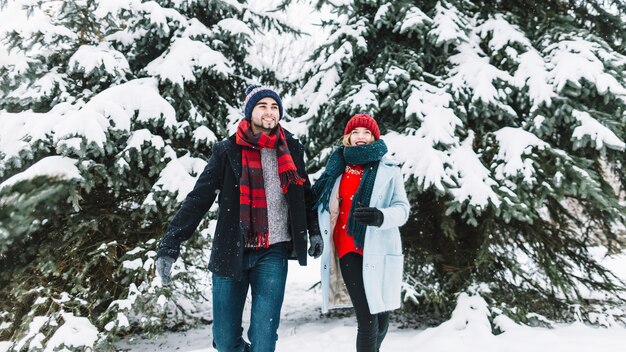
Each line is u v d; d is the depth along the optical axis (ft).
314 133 15.75
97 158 12.77
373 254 7.90
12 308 12.03
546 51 14.02
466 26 14.67
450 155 12.64
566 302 14.06
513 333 11.22
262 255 7.14
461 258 14.49
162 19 14.48
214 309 7.11
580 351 9.87
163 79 14.07
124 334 13.82
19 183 10.16
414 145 12.51
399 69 13.96
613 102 12.70
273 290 6.93
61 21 14.15
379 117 15.15
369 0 14.74
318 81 16.38
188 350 13.50
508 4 16.37
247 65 17.87
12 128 11.50
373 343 7.97
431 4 15.39
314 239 7.85
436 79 14.26
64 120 11.09
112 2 13.55
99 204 14.23
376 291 7.82
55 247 12.42
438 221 14.90
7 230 10.12
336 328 12.92
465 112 13.39
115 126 12.03
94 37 15.06
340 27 15.66
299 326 15.40
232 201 6.97
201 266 15.16
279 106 7.46
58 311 11.46
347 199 8.46
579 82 12.59
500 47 14.19
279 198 7.28
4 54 13.10
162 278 6.51
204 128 14.37
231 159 7.05
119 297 12.37
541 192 12.01
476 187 11.60
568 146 13.84
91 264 12.26
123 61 13.85
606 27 15.83
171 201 12.44
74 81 14.34
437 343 10.94
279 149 7.36
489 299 12.73
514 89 13.69
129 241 14.15
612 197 12.98
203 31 16.05
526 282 15.11
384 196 8.26
